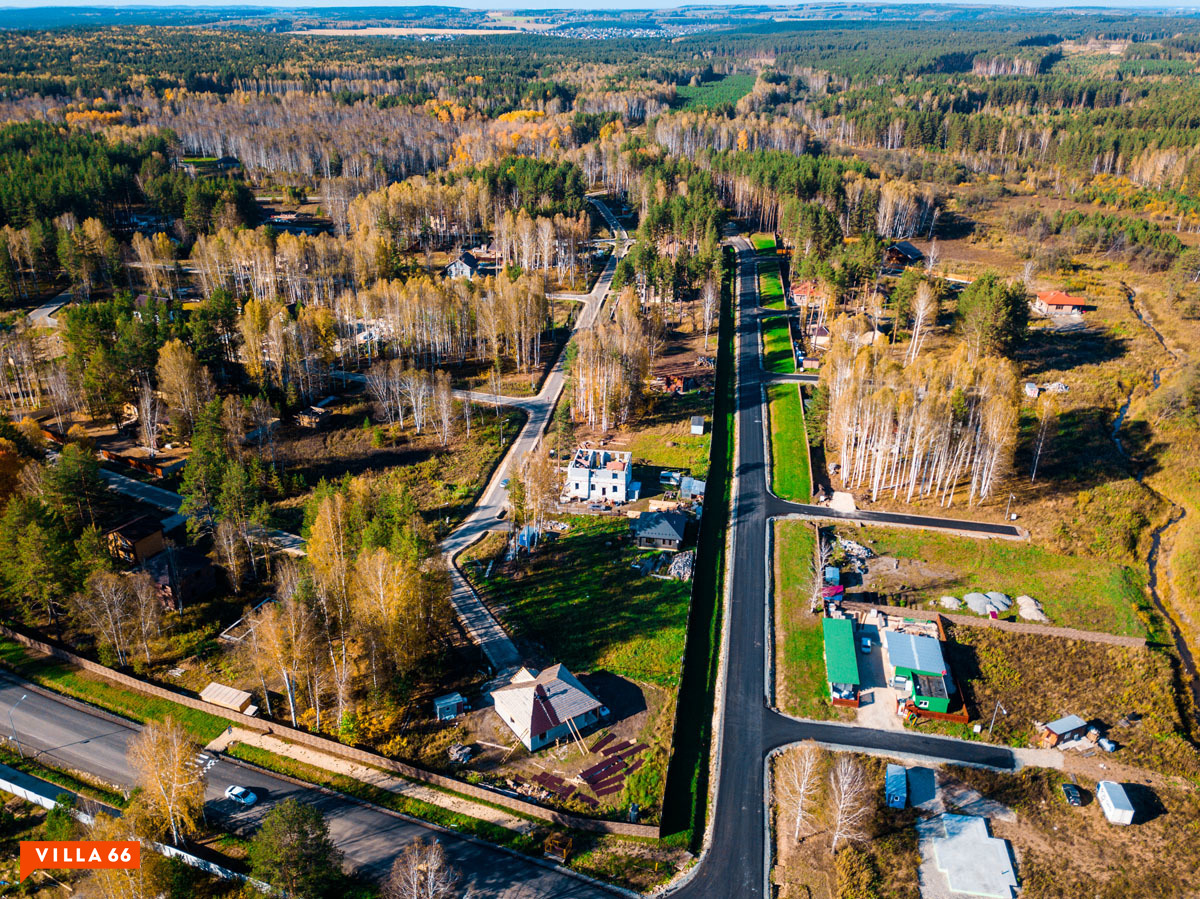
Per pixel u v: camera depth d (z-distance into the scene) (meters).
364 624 76.06
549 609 93.56
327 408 142.88
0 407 137.88
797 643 89.62
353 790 70.75
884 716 80.00
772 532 109.88
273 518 110.56
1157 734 78.00
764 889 62.62
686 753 75.38
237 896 60.47
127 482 118.50
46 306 179.62
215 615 93.19
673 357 166.12
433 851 59.09
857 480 120.69
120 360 130.88
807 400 146.38
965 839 66.00
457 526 110.31
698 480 119.19
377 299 162.62
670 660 86.12
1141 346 159.75
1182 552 103.25
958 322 164.00
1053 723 77.19
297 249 187.38
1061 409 135.75
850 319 163.62
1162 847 66.38
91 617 82.44
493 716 78.31
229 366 145.12
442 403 131.00
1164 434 126.50
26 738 76.19
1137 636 89.62
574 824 67.12
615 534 107.88
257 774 72.31
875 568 101.31
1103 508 111.88
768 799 70.94
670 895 61.88
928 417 110.00
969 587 97.69
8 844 65.69
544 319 166.25
